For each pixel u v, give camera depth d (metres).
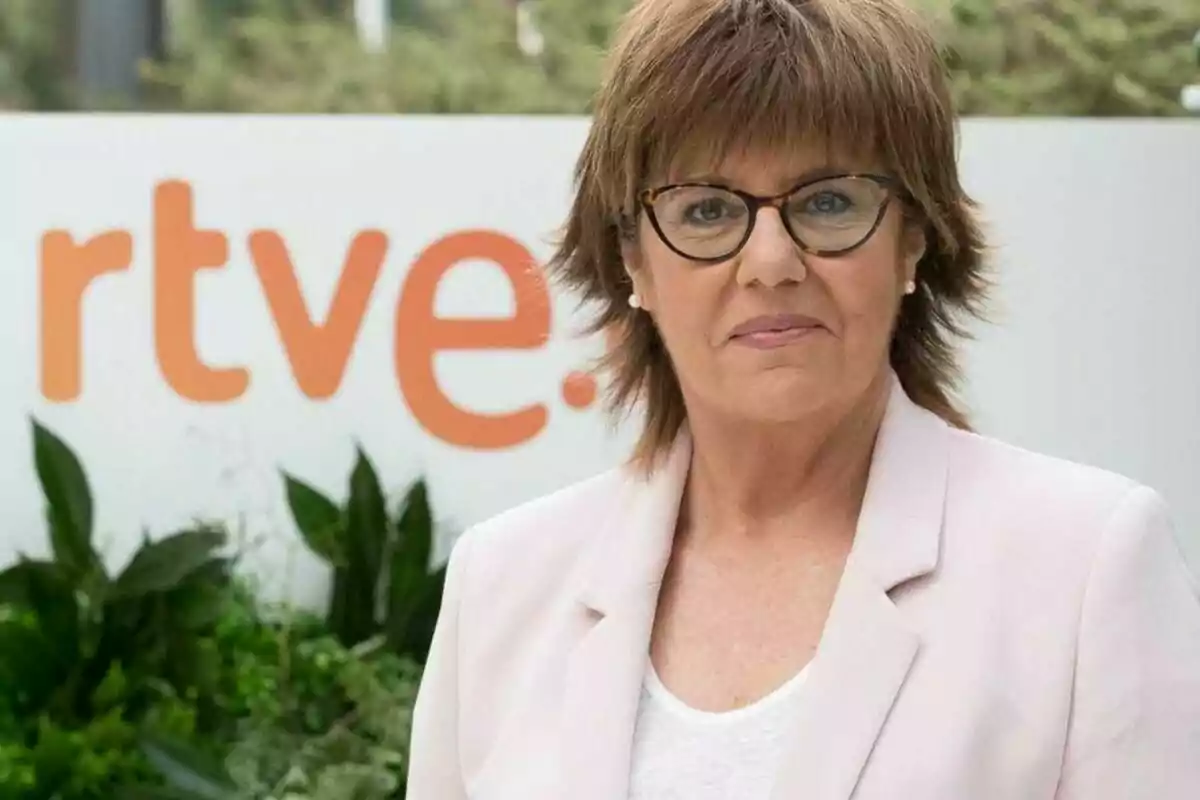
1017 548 1.82
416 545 4.00
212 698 3.86
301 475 4.12
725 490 2.05
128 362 4.16
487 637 2.18
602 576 2.08
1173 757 1.65
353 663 3.82
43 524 4.16
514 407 4.09
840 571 1.95
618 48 1.95
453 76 6.34
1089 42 5.00
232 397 4.13
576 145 4.08
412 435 4.11
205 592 3.91
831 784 1.73
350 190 4.11
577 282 2.19
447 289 4.11
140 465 4.15
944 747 1.71
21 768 3.62
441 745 2.21
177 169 4.14
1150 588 1.75
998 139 4.05
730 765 1.83
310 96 6.54
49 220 4.16
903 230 1.92
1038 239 4.03
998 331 4.03
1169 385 4.01
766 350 1.83
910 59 1.86
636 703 1.94
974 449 1.98
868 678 1.78
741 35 1.83
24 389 4.17
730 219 1.85
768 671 1.89
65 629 3.87
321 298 4.12
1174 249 4.01
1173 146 4.00
